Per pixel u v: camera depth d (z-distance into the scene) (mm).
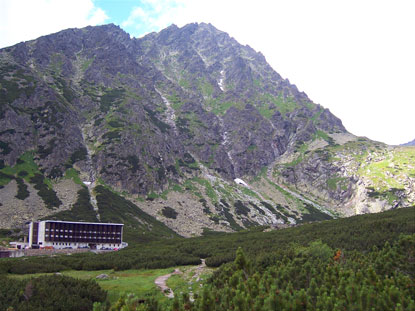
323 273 55469
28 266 84000
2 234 137500
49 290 55469
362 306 41844
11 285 56812
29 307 49406
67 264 93812
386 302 41406
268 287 50188
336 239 92938
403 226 94625
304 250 76438
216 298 46625
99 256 106812
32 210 159000
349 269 57406
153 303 43719
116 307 42688
